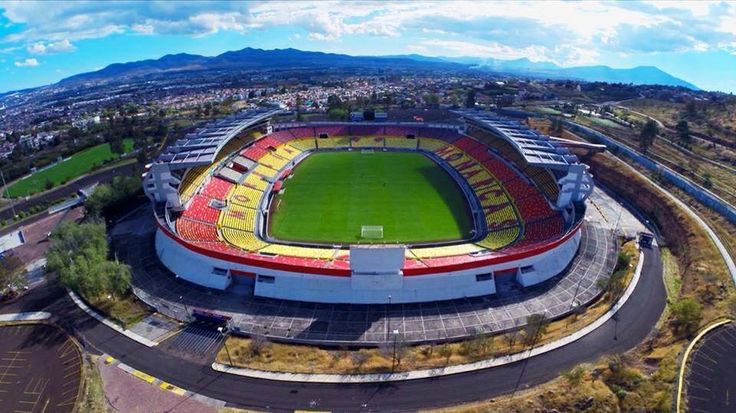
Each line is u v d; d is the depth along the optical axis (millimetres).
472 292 68750
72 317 64812
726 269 72312
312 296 67688
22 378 53688
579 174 84750
